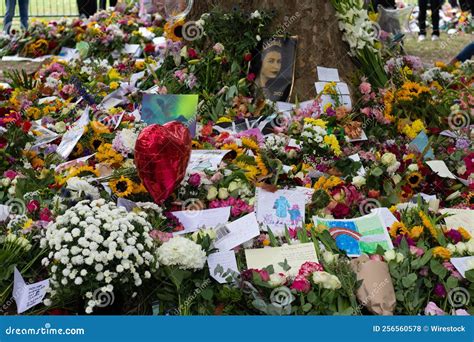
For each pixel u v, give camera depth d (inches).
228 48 242.4
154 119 213.5
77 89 258.2
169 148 162.4
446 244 157.3
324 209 171.9
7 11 453.1
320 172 190.5
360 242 159.8
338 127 215.8
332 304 140.3
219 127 218.8
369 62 243.9
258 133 210.7
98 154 189.2
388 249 155.6
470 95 248.5
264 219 168.6
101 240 133.9
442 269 146.7
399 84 249.4
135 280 134.8
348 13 238.1
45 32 376.2
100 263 132.9
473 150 211.0
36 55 374.6
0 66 361.1
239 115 227.6
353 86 238.4
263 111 229.0
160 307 142.3
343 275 143.9
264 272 141.6
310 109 220.7
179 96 214.1
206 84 242.5
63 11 621.6
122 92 258.1
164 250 140.6
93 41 349.7
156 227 159.0
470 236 160.2
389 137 220.5
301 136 201.3
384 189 183.6
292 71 237.5
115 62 322.3
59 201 163.0
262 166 183.5
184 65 253.0
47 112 243.0
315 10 237.5
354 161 193.0
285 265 148.4
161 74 261.0
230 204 170.1
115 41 348.5
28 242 150.2
